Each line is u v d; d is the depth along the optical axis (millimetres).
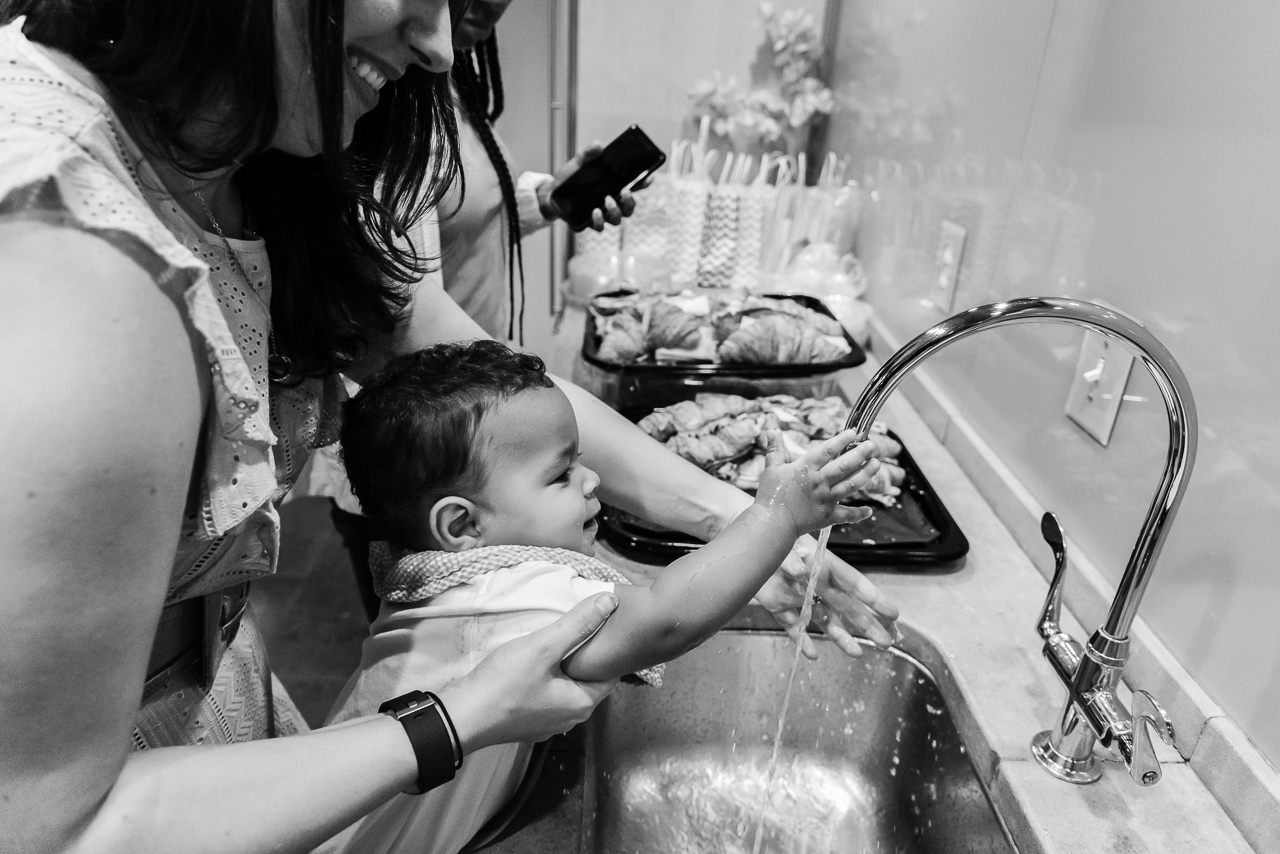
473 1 1209
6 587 384
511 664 589
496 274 1471
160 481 430
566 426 815
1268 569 731
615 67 2133
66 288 393
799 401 1393
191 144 506
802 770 1068
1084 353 1011
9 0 470
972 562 1106
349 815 514
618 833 980
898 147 1738
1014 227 1208
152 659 667
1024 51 1179
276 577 2137
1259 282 742
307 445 781
